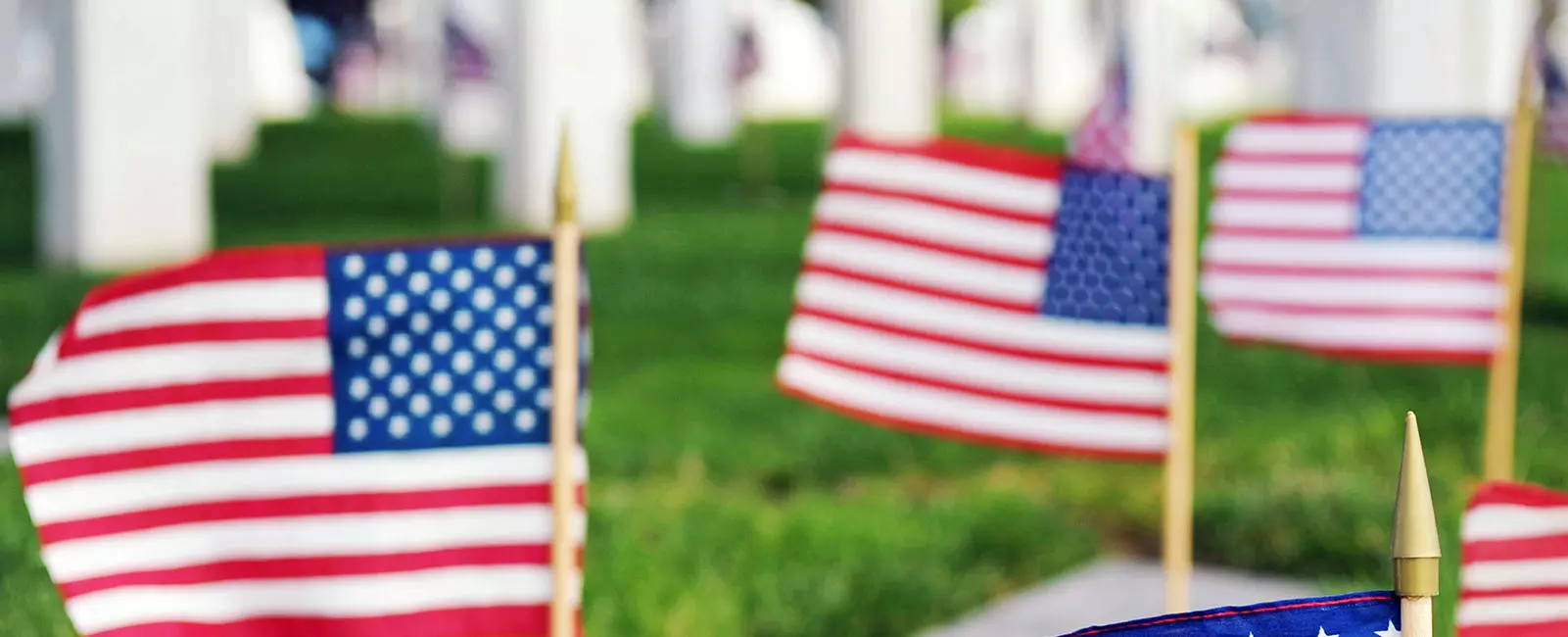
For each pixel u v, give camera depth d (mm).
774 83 47469
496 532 4250
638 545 6945
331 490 4207
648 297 13352
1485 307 6383
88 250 15203
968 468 8602
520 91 18328
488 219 19094
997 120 42500
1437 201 6383
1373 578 6801
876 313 5773
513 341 4230
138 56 15273
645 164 27094
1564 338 11656
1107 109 11703
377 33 46250
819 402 5848
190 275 4184
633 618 6199
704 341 11680
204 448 4199
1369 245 6414
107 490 4211
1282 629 3039
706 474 8266
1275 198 6535
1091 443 5594
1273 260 6531
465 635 4273
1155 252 5508
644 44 43812
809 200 21469
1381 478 7965
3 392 9820
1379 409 9422
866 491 8234
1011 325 5621
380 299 4199
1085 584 6945
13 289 13633
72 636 5914
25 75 35062
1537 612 3768
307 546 4215
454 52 23078
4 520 7184
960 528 7285
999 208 5637
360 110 45594
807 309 5871
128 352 4188
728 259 15484
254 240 16969
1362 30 12359
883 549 7004
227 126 27906
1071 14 39781
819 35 49594
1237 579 6949
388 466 4215
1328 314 6465
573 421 4164
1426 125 6402
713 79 32562
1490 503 3775
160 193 15422
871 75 22219
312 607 4230
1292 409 9602
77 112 15133
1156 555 7387
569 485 4176
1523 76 6348
